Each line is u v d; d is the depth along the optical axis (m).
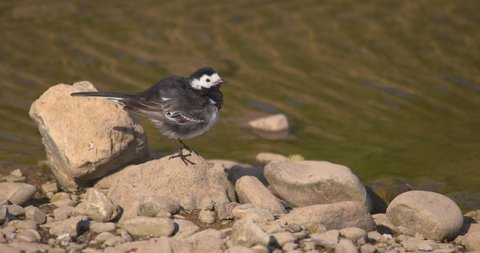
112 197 12.55
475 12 24.84
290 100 19.75
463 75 20.75
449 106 19.19
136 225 11.30
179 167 12.78
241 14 24.77
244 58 21.77
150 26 23.78
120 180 12.73
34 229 11.44
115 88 19.67
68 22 24.02
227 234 11.07
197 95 13.67
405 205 11.80
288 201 13.28
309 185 12.91
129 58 21.59
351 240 10.77
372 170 16.06
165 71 20.75
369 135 17.94
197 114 13.52
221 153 17.11
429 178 15.55
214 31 23.41
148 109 13.16
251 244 10.24
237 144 17.66
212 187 12.74
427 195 12.01
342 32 23.36
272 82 20.50
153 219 11.29
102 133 13.40
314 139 17.86
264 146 17.55
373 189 14.84
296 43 22.69
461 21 24.12
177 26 23.78
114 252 10.42
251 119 18.89
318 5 25.61
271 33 23.28
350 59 21.77
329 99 19.73
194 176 12.71
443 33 23.25
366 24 23.95
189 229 11.30
